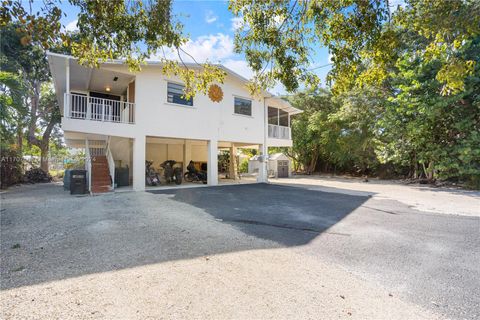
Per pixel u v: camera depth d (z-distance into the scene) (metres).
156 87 11.77
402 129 13.74
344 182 16.22
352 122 18.00
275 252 3.99
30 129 20.73
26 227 5.26
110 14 4.13
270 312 2.40
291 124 23.95
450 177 13.61
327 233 5.04
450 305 2.58
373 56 4.48
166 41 4.77
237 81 14.55
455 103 12.12
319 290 2.84
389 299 2.68
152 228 5.21
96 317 2.28
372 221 5.99
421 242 4.53
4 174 13.52
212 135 13.49
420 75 11.80
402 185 14.27
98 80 12.59
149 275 3.12
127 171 13.13
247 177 20.11
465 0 3.69
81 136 12.36
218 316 2.32
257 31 4.67
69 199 8.89
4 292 2.69
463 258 3.81
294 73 4.88
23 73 18.95
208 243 4.34
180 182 13.76
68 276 3.08
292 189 12.04
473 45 10.20
